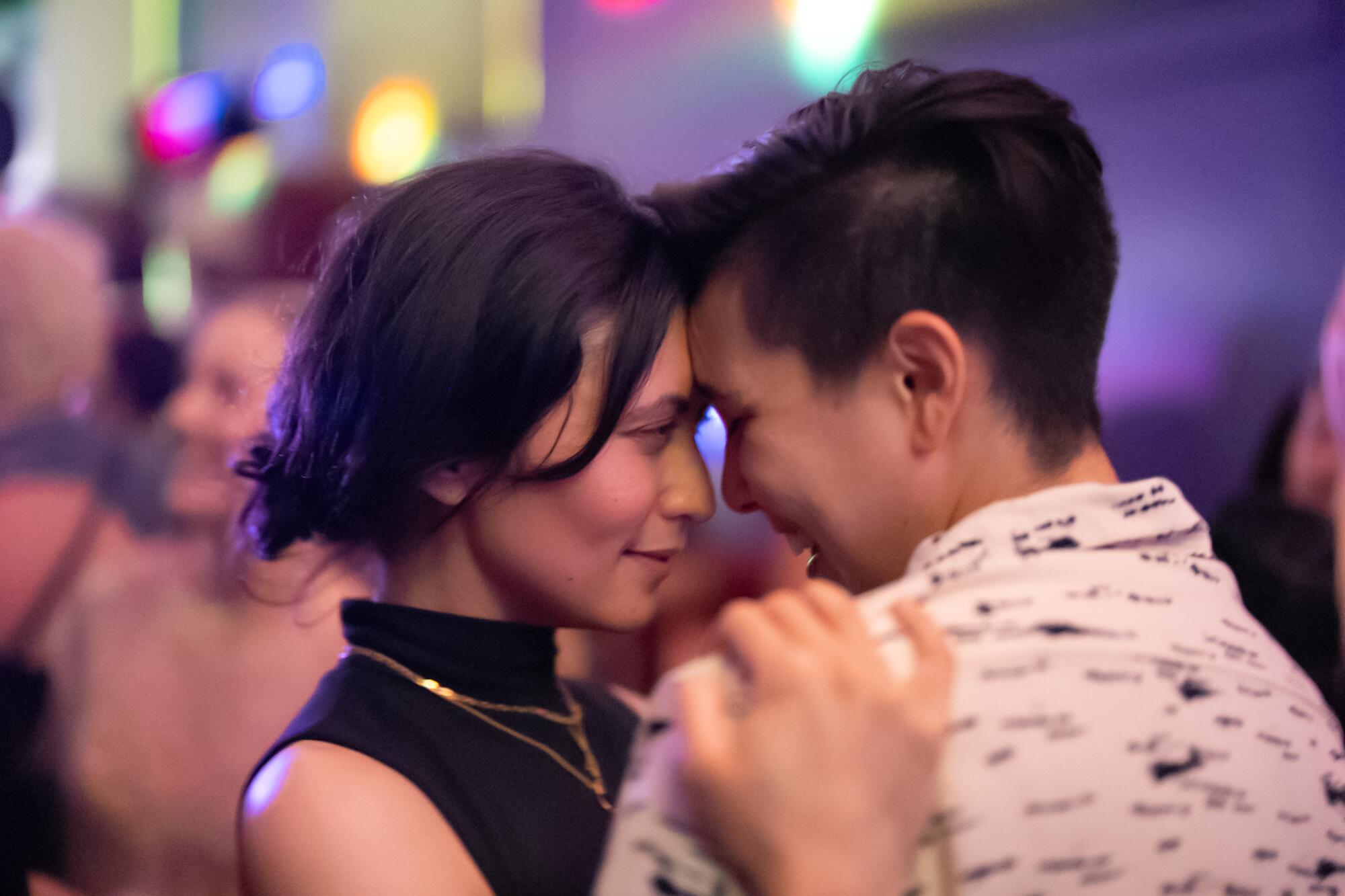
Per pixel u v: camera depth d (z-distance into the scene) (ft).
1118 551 2.39
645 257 2.97
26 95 15.92
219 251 9.68
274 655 5.27
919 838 2.06
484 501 3.02
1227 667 2.28
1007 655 2.17
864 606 2.27
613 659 7.91
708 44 11.60
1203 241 9.65
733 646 2.05
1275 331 9.34
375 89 13.60
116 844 5.21
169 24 16.02
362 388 3.00
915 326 2.47
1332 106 8.96
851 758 1.91
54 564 5.51
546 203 2.99
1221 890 2.16
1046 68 10.12
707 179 2.99
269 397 3.42
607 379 2.88
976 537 2.34
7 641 5.36
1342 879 2.33
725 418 2.91
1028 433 2.53
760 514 8.75
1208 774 2.17
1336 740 2.45
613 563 3.06
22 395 6.04
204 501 5.31
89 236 7.91
